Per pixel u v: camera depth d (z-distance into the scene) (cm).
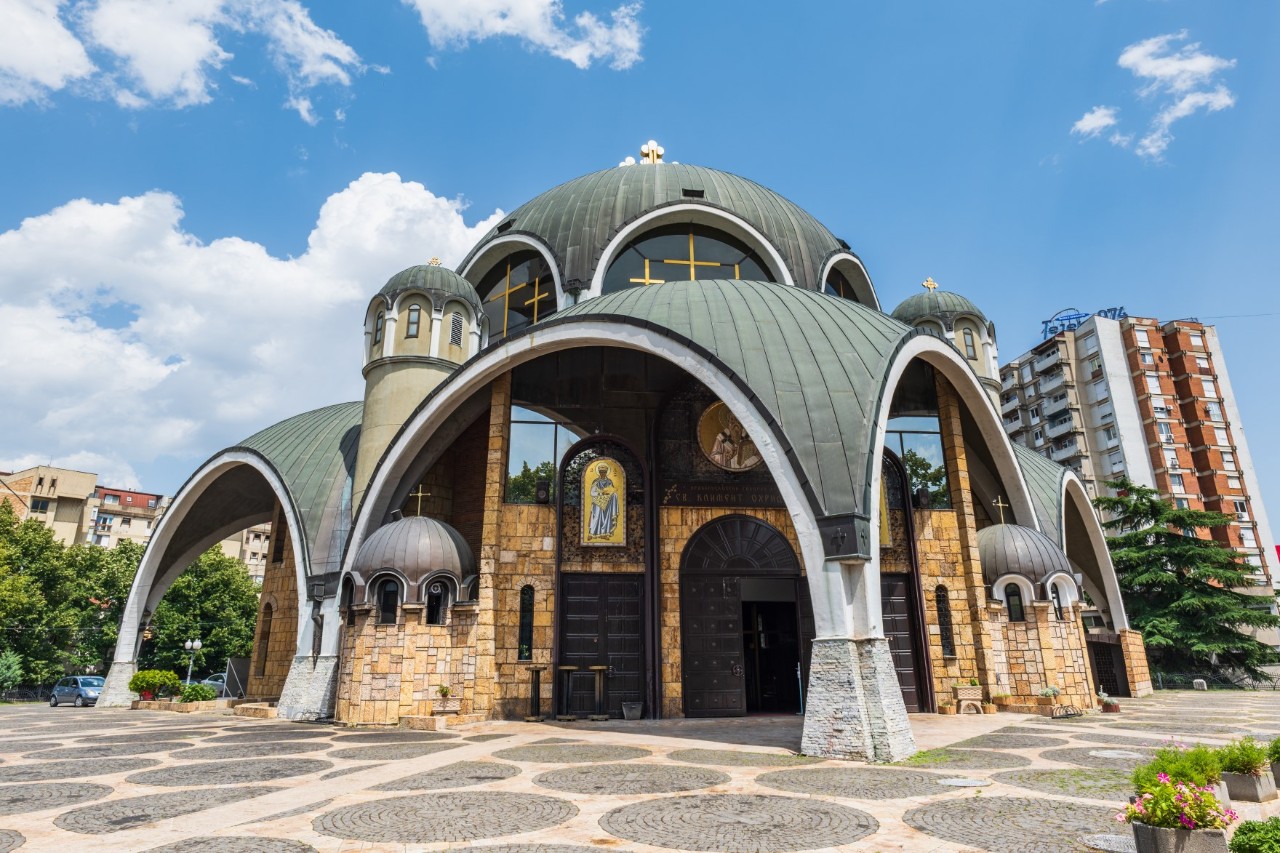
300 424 2872
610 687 2030
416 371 2484
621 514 2148
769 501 2159
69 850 751
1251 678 4378
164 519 3048
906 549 2169
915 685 2078
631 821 854
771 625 2473
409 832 811
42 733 1903
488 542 2045
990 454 2428
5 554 4334
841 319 1828
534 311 2827
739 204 2875
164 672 2944
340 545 2391
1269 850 583
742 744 1489
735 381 1603
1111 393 6738
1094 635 3294
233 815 898
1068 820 842
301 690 2231
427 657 1930
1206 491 6531
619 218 2783
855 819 858
